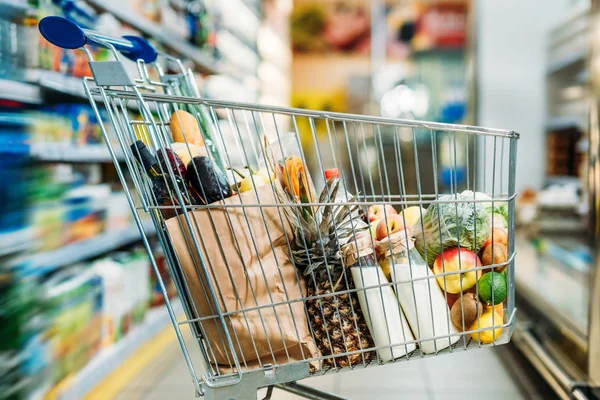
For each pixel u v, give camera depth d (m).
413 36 12.70
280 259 1.35
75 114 2.63
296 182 1.36
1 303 2.06
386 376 2.97
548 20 4.81
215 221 1.30
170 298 3.84
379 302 1.39
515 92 4.91
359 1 13.14
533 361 2.76
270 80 8.41
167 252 1.33
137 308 3.27
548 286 3.45
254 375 1.31
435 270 1.45
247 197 1.32
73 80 2.51
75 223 2.58
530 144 4.91
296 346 1.36
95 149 2.70
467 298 1.45
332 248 1.37
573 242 4.09
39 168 2.33
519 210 4.52
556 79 4.77
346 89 13.45
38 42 2.29
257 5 7.10
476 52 5.00
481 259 1.50
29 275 2.19
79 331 2.55
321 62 13.49
